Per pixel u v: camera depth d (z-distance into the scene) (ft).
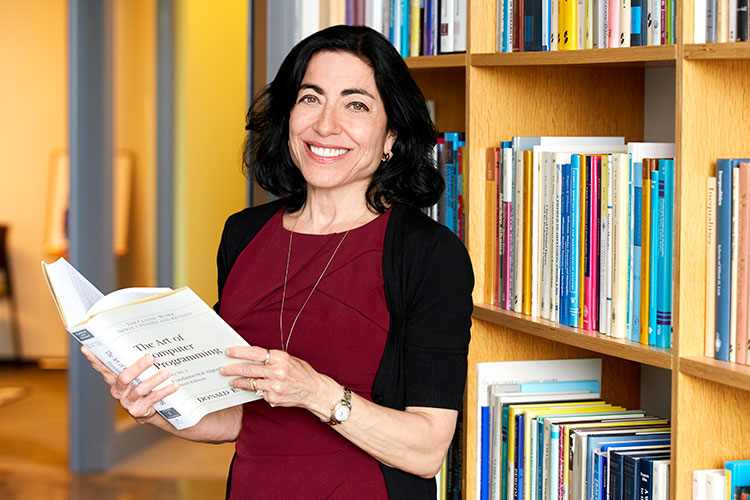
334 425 5.10
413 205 5.94
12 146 23.65
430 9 7.80
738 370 4.96
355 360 5.46
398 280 5.50
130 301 4.89
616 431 6.38
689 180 5.29
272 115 6.06
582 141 6.95
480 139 7.38
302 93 5.74
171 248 18.42
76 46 15.43
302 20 9.41
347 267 5.59
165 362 4.96
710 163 5.34
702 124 5.31
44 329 23.62
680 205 5.28
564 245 6.40
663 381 7.47
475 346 7.41
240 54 18.13
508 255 7.07
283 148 6.09
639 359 5.59
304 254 5.70
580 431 6.37
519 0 6.95
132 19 17.88
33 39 23.62
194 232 18.39
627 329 5.88
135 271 18.40
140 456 16.72
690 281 5.32
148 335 4.80
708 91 5.32
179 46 18.13
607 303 5.99
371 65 5.69
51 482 15.53
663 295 5.52
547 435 6.64
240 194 18.20
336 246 5.65
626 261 5.86
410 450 5.25
